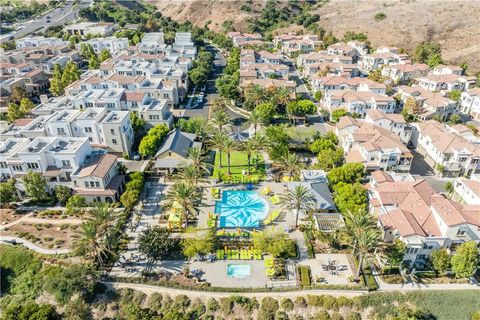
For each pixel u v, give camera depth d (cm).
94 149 9969
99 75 15562
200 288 6462
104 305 6328
